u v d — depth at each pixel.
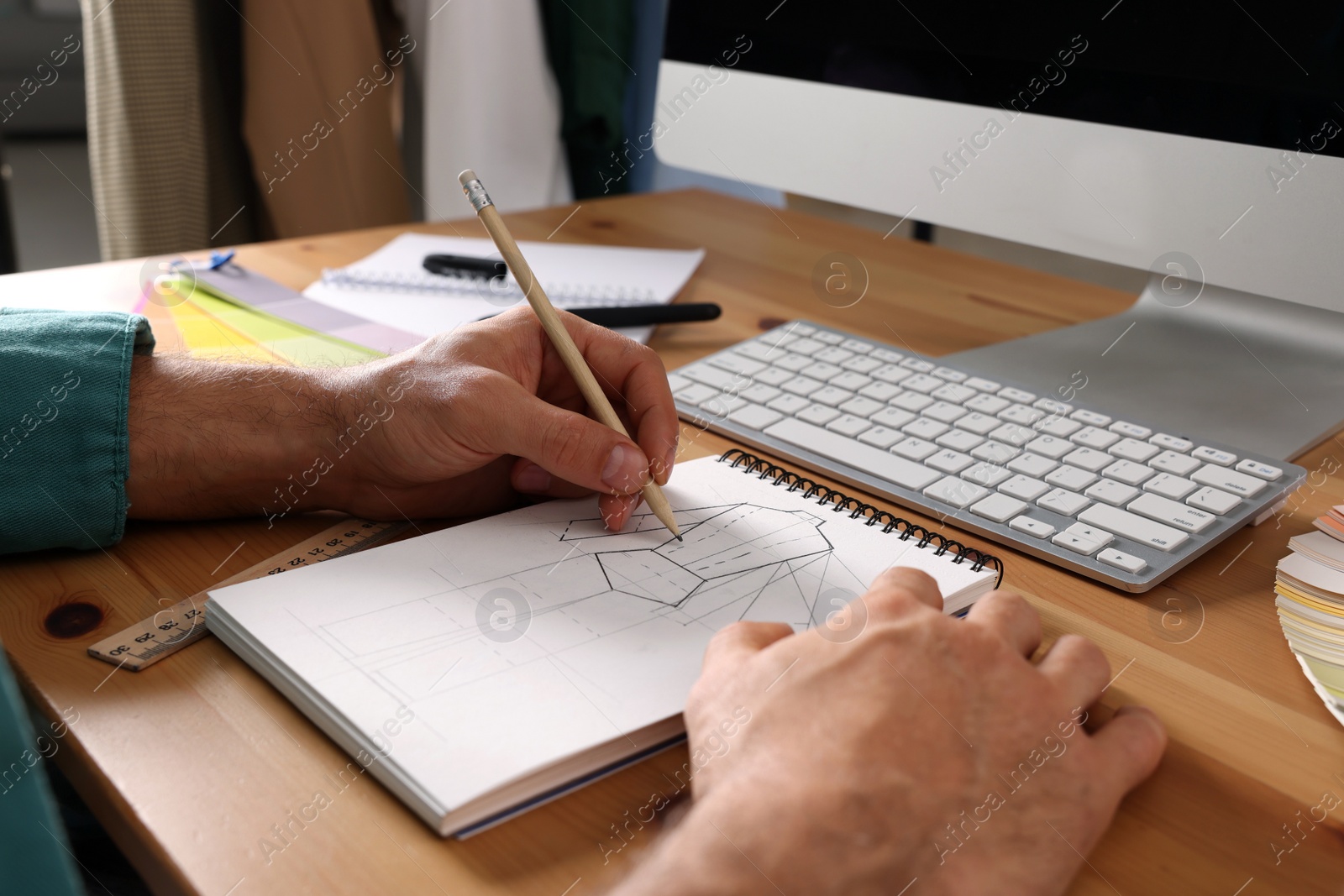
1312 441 0.54
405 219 1.38
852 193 0.76
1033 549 0.45
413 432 0.45
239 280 0.82
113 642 0.37
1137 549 0.44
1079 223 0.63
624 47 1.38
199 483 0.46
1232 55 0.55
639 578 0.41
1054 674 0.33
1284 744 0.34
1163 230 0.60
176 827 0.29
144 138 1.26
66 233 2.43
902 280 0.88
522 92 1.36
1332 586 0.42
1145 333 0.70
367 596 0.39
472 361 0.48
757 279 0.87
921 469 0.51
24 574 0.42
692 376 0.63
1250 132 0.55
